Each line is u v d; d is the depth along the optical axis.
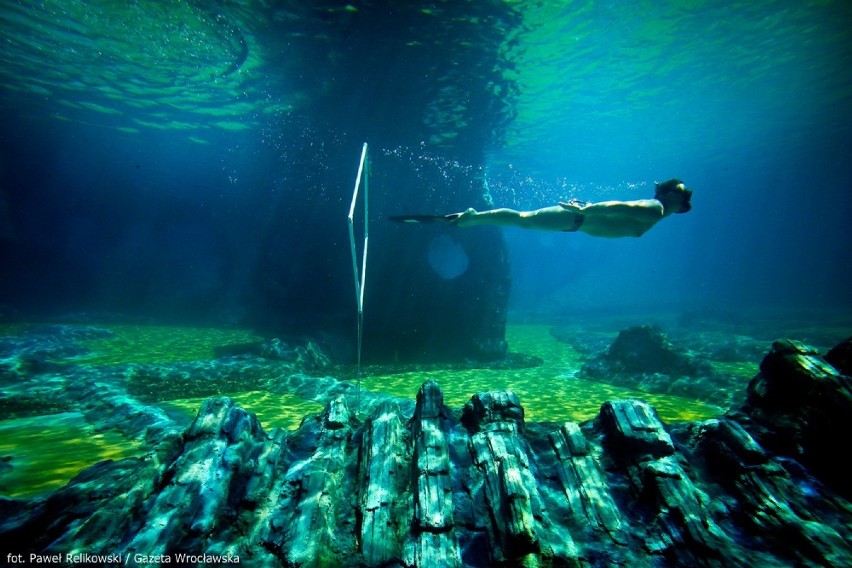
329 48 10.81
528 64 12.43
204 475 3.23
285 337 13.63
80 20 10.67
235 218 23.83
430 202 15.98
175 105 16.73
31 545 2.68
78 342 14.02
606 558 2.80
